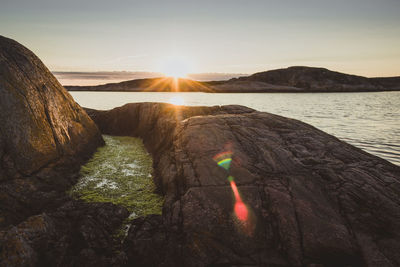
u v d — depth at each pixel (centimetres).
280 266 468
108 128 1891
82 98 6625
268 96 8862
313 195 611
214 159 780
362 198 598
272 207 575
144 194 837
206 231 534
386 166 752
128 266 491
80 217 605
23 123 768
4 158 680
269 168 728
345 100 6588
